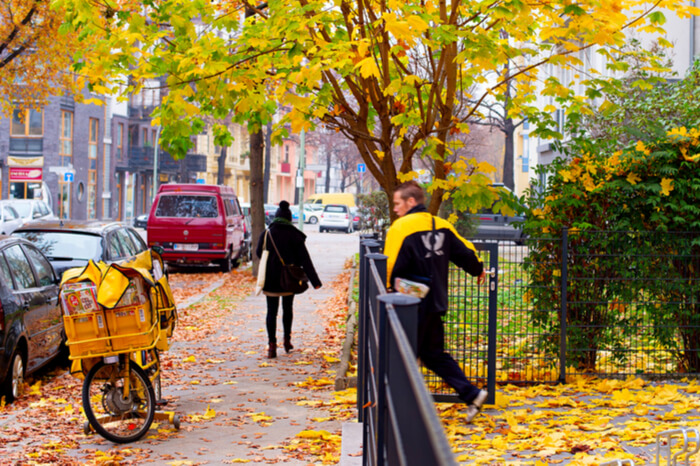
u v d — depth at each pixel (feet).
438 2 29.71
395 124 29.48
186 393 27.48
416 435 5.74
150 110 207.10
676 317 27.71
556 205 27.63
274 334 34.32
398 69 31.53
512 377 27.48
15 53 68.18
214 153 247.09
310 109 28.60
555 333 27.61
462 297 24.89
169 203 78.02
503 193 27.99
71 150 174.50
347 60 24.76
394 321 8.28
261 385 28.60
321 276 74.79
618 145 32.78
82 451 20.48
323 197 211.00
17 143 165.68
